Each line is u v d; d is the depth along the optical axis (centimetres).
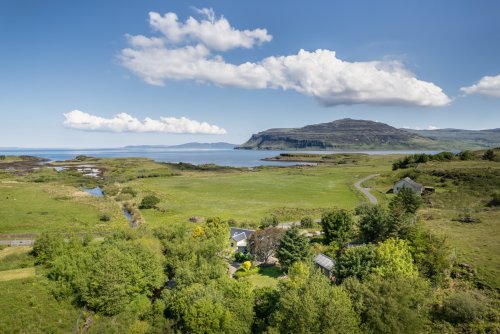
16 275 5125
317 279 4141
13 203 11812
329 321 3322
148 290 4900
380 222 6231
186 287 4491
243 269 5988
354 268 4588
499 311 3862
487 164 14350
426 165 16212
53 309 4450
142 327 4066
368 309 3538
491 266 4747
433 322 3900
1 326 4059
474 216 7469
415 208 8188
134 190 15112
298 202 12675
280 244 6056
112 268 4591
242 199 13438
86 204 11925
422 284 4019
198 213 10912
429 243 4912
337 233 6750
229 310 3922
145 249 5206
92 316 4438
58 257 5294
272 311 3959
